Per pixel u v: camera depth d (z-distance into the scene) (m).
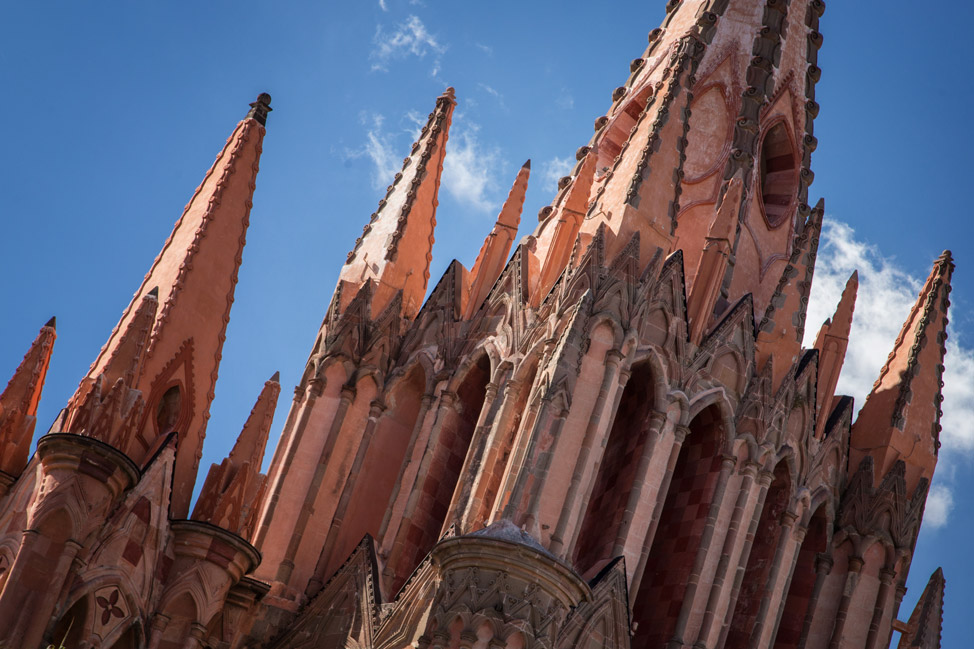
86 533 55.75
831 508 70.44
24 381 59.59
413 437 66.62
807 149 74.94
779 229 72.69
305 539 66.31
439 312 69.50
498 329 66.50
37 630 54.28
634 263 63.34
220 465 60.69
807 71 76.00
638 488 62.66
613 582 60.31
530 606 55.19
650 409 63.91
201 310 61.91
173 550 58.50
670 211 65.44
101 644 56.31
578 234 65.19
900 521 70.75
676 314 64.62
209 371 61.69
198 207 64.50
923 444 72.94
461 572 55.91
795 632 69.62
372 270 71.69
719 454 66.00
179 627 58.00
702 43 69.81
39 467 56.34
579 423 60.44
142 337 59.25
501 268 69.31
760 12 75.81
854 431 73.06
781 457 67.50
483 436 63.12
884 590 69.81
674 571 64.94
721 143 72.69
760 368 67.94
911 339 75.12
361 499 67.44
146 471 58.03
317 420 68.38
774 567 67.25
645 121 67.31
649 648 63.94
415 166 74.50
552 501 59.28
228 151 65.62
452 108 76.25
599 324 61.97
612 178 66.25
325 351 69.50
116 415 57.31
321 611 63.47
